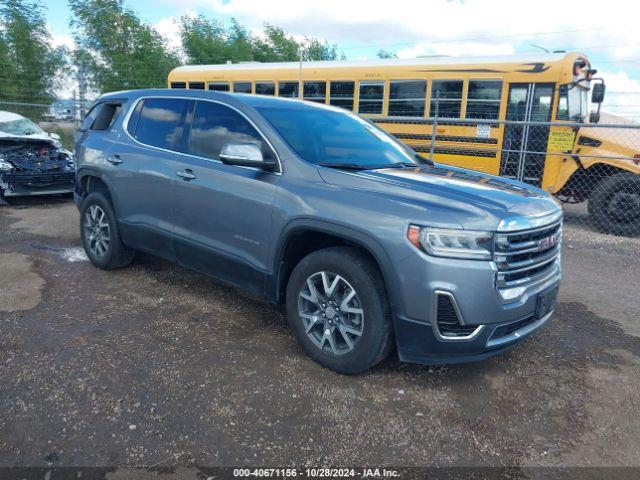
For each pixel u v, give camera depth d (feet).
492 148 34.42
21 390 10.38
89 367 11.35
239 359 12.00
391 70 37.70
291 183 12.06
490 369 12.12
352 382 11.20
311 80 41.06
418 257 9.91
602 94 34.65
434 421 10.02
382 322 10.65
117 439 9.11
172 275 17.70
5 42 72.33
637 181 28.45
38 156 31.37
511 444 9.47
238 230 13.01
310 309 12.00
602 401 11.00
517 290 10.43
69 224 25.31
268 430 9.52
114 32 80.23
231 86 44.93
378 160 13.73
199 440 9.17
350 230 10.72
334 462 8.78
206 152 14.20
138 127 16.48
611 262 22.49
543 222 10.87
